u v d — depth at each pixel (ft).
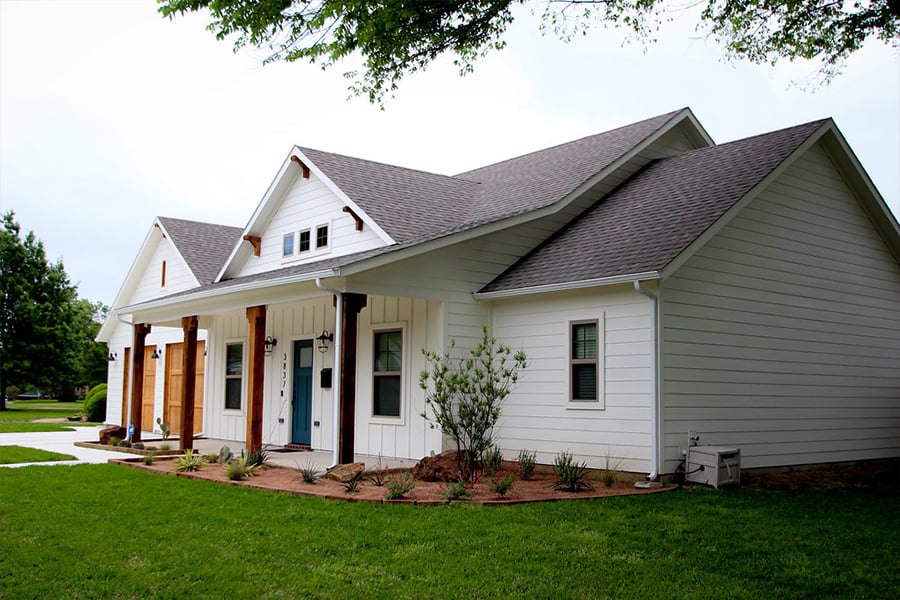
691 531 24.54
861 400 45.83
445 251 40.63
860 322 46.44
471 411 35.65
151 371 75.00
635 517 26.53
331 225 48.65
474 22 31.55
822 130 43.24
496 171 61.41
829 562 21.17
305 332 50.88
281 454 45.37
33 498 29.58
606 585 18.75
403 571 19.69
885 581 19.51
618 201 46.26
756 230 40.16
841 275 45.44
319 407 49.19
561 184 48.49
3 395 125.59
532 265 41.70
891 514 28.66
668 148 53.42
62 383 126.93
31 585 18.38
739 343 38.29
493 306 42.22
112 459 43.50
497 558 20.97
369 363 45.03
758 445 38.73
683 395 35.06
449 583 18.72
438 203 50.62
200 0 29.27
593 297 37.06
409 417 42.01
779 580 19.42
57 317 126.62
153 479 35.04
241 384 57.21
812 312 43.09
